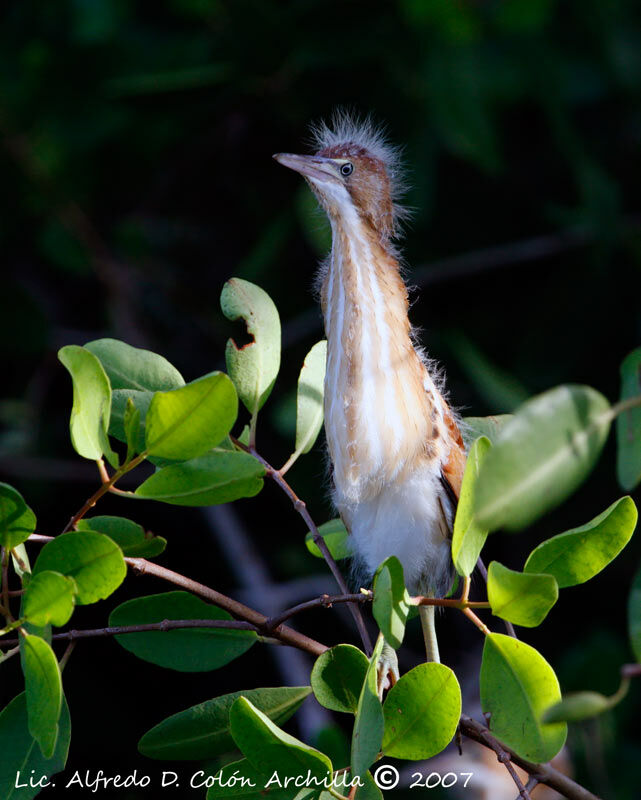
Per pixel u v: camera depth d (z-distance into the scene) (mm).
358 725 4160
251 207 10859
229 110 10195
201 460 4531
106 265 10578
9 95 9727
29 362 10938
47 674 4082
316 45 9180
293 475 10156
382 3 8961
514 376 10406
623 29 10125
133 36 9766
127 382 5207
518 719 4242
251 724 4270
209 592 4922
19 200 10336
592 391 3430
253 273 9797
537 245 10281
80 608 10000
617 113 10766
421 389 6523
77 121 9883
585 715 3340
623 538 4445
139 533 4871
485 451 4309
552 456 3346
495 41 9508
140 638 5145
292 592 9523
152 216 11016
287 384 10477
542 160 10703
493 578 4223
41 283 11336
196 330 11297
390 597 4152
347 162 6758
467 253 10695
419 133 9609
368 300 6523
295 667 9320
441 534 6727
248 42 9258
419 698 4406
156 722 9906
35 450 10453
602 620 10180
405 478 6461
